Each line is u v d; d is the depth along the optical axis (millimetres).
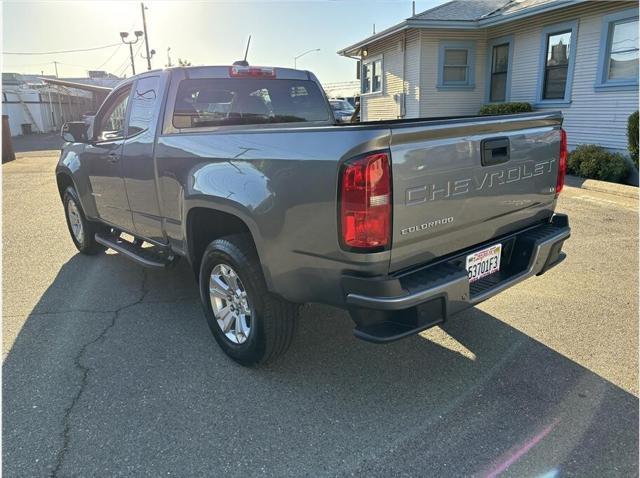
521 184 3033
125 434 2588
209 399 2893
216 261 3219
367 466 2348
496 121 2768
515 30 13062
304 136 2488
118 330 3793
